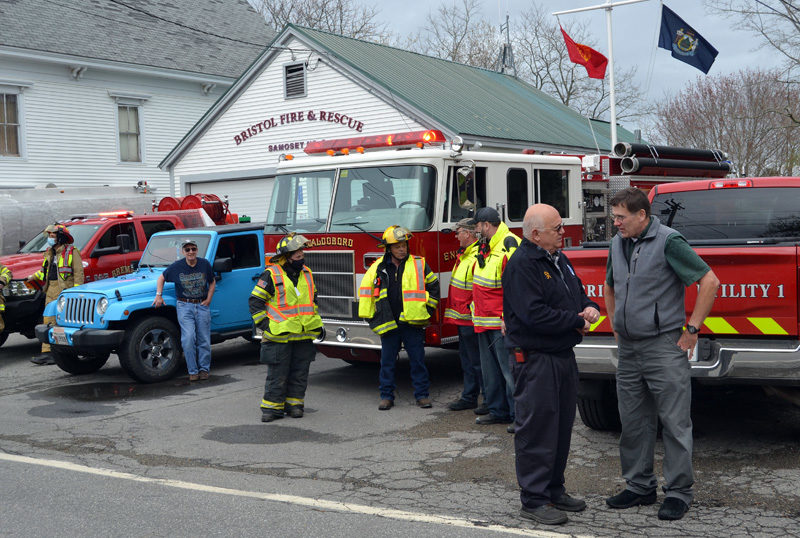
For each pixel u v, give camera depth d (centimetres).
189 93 2619
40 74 2236
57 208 1630
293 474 580
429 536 441
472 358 764
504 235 701
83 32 2372
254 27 2972
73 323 976
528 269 459
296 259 757
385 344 787
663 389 468
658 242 467
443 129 1622
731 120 3334
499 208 916
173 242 1080
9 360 1191
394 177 841
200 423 755
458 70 2211
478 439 666
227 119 2000
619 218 473
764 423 677
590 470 568
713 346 547
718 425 675
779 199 671
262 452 645
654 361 470
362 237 839
